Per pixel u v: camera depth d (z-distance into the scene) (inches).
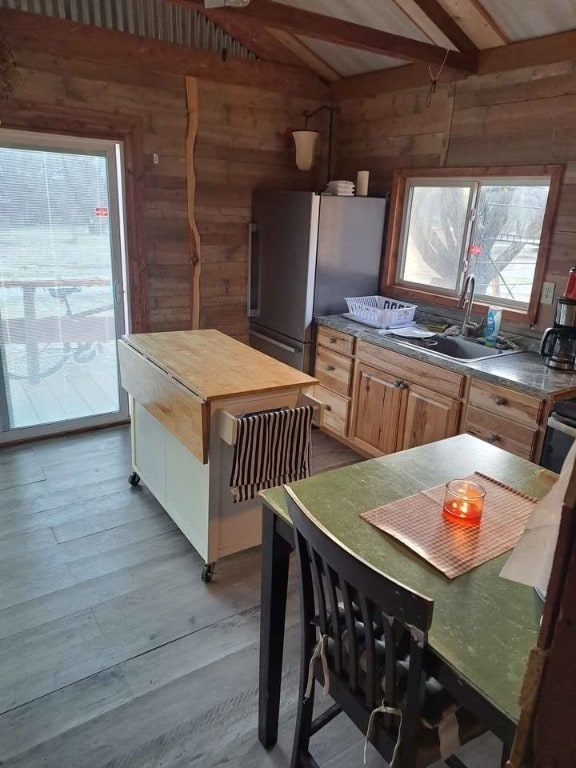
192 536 101.0
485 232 135.0
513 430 104.7
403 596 40.2
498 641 42.6
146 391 106.6
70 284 144.6
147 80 139.3
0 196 130.0
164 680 77.7
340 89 165.8
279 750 68.7
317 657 54.9
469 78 130.3
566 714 21.9
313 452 148.5
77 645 82.9
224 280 166.1
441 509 60.0
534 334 125.0
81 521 113.1
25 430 146.6
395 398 131.3
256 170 162.9
